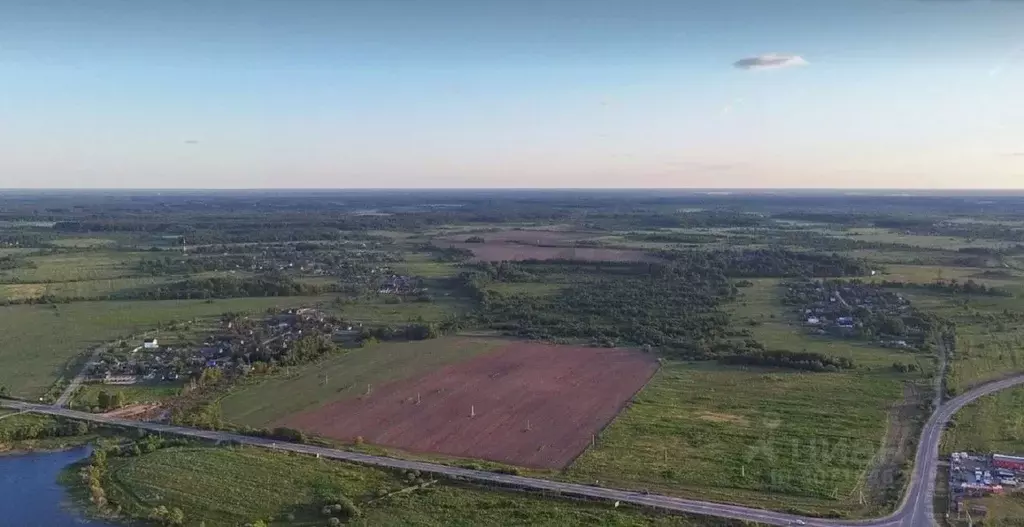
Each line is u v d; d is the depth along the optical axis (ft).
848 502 326.85
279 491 343.46
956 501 323.57
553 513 319.68
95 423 434.30
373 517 317.42
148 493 342.85
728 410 451.94
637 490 340.80
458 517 317.42
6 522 318.65
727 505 324.60
